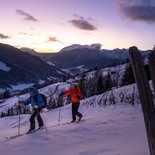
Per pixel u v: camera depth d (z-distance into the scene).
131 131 11.38
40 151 9.63
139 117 16.77
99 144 9.19
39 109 13.68
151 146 4.32
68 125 14.75
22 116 31.39
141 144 8.02
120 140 9.49
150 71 4.37
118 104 26.94
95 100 30.34
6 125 27.94
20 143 11.18
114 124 14.10
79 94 15.77
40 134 12.56
